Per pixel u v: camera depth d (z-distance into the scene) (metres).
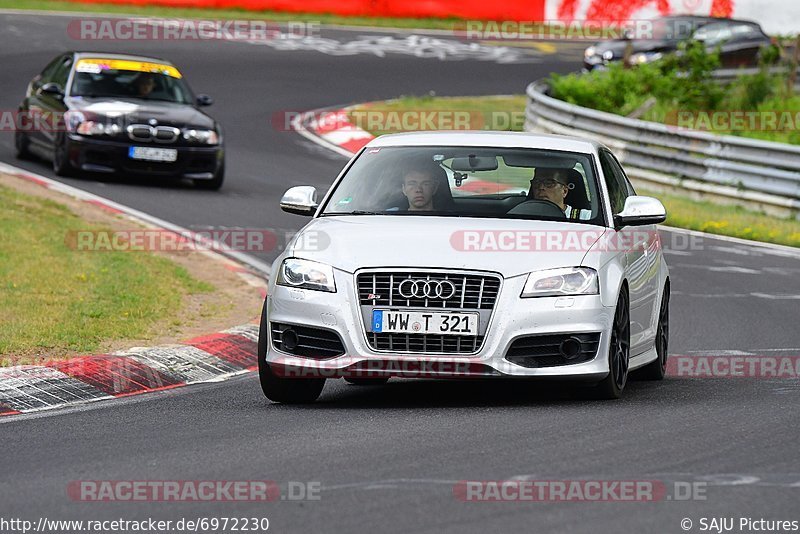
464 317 26.95
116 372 31.44
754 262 54.88
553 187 30.05
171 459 22.83
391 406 28.31
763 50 112.12
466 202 29.88
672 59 103.50
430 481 20.64
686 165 74.62
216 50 117.81
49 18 122.25
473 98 108.81
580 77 104.88
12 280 41.12
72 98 67.06
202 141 65.94
